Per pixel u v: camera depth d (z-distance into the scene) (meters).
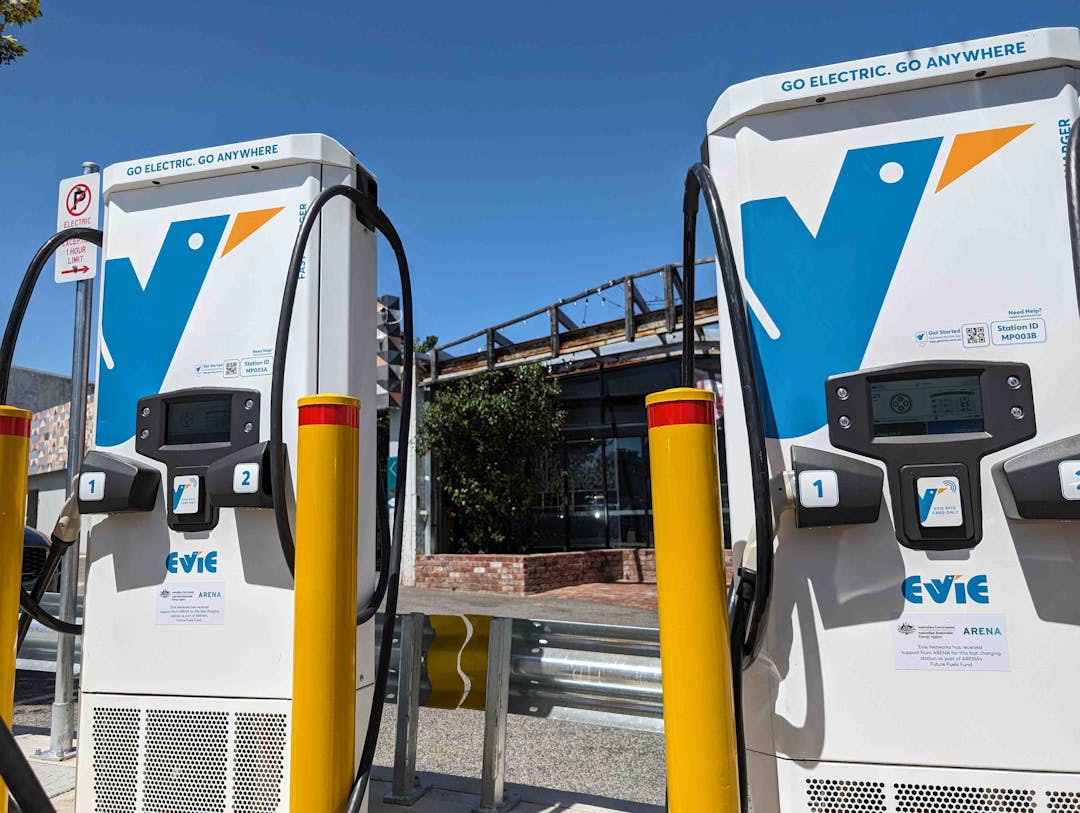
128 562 2.52
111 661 2.50
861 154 1.96
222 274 2.56
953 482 1.80
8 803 1.97
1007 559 1.79
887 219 1.92
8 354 2.58
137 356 2.60
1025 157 1.88
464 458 12.84
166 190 2.66
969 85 1.92
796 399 1.92
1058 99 1.88
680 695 1.61
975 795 1.77
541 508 13.88
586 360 13.27
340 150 2.59
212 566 2.45
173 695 2.44
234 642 2.41
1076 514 1.70
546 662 3.28
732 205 2.05
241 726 2.39
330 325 2.52
